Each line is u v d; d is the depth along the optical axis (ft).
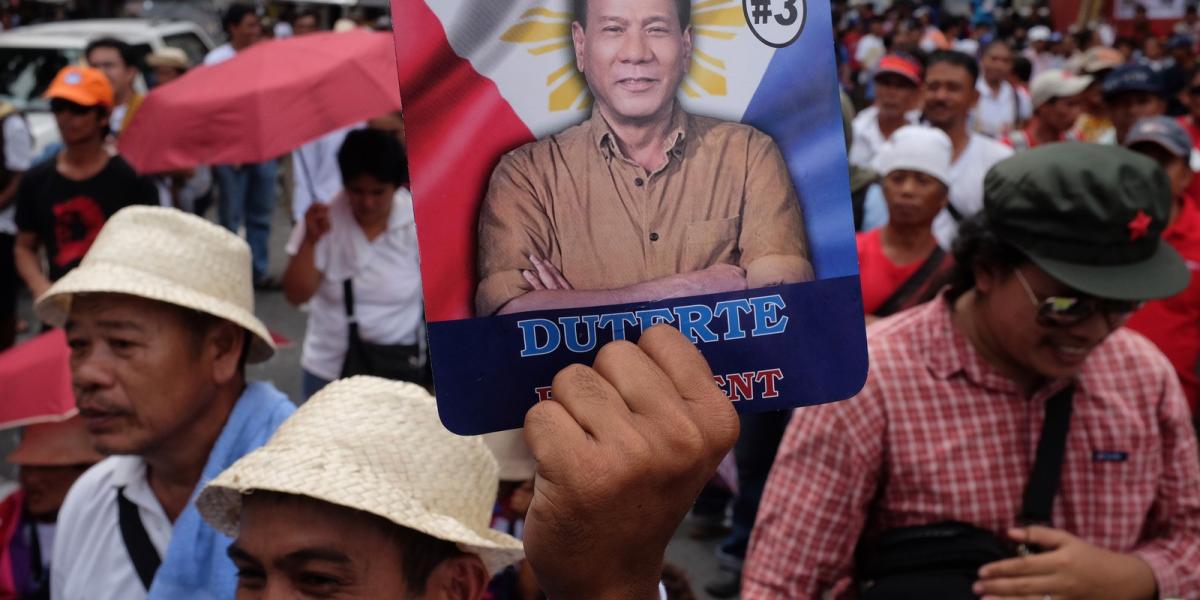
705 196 3.67
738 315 3.68
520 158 3.62
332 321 15.11
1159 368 7.55
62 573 7.74
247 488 5.52
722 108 3.67
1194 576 7.41
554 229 3.64
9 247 21.97
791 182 3.68
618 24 3.64
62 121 17.57
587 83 3.63
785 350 3.70
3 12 61.57
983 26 68.59
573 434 3.28
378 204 14.76
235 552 5.74
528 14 3.62
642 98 3.64
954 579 7.09
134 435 7.24
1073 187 6.78
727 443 3.34
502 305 3.63
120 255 7.25
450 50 3.58
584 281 3.65
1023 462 7.36
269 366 24.32
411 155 3.58
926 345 7.45
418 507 5.65
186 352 7.32
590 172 3.65
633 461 3.25
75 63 32.91
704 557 16.16
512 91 3.61
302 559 5.56
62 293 7.28
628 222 3.65
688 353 3.42
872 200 14.65
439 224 3.60
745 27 3.67
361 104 17.81
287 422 6.15
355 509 5.58
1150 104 20.72
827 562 7.51
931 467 7.32
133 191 18.01
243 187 29.96
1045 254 6.84
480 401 3.64
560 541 3.31
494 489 6.32
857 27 65.36
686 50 3.66
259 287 30.60
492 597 8.09
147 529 7.48
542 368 3.65
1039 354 7.04
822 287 3.69
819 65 3.68
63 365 9.82
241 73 17.89
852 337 3.71
